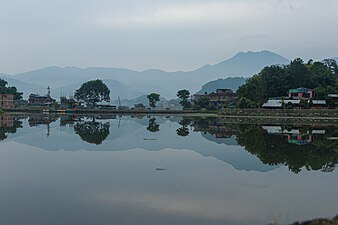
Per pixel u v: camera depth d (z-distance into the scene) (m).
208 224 16.02
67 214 17.39
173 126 79.06
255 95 131.62
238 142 47.75
